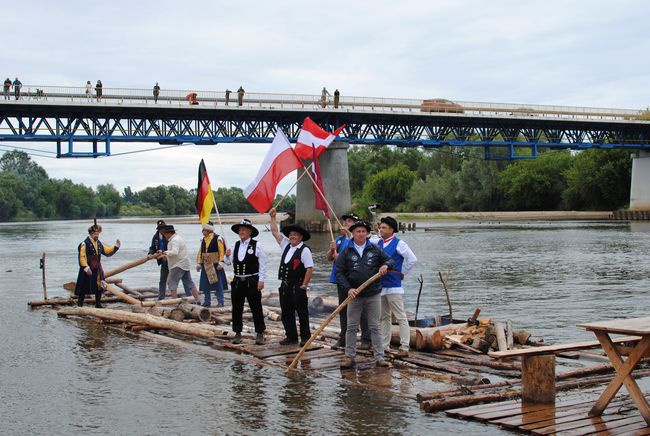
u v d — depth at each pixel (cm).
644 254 3659
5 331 1449
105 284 1741
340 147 7075
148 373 1076
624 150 10294
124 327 1451
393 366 1096
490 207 11881
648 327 771
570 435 754
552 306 1895
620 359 805
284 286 1234
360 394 947
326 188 7081
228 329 1422
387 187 12962
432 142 7656
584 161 10669
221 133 6900
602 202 10688
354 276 1073
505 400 906
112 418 860
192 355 1202
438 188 12162
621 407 857
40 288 2314
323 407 891
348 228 1207
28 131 6166
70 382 1028
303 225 7100
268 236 6288
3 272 2953
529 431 777
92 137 6338
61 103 5884
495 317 1706
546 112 7769
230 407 897
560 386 958
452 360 1126
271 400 925
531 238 5275
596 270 2891
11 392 978
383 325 1169
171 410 889
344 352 1187
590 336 1436
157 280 2648
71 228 9419
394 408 884
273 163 1317
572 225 7725
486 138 8100
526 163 11500
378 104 6938
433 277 2686
